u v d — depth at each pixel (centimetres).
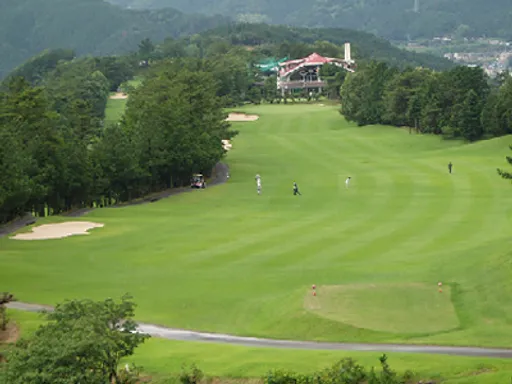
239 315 4909
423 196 9612
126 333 3516
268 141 16750
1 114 10594
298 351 3988
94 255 6538
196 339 4419
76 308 3434
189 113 12825
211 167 12700
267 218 8338
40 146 9688
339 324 4466
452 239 6919
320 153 14838
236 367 3666
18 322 4647
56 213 9875
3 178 8194
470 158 13075
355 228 7606
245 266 6094
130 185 10956
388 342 4156
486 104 15662
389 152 14888
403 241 6906
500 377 3294
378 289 5100
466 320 4547
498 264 5528
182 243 6962
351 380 3388
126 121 13425
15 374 3119
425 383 3356
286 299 5025
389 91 18300
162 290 5469
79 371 3117
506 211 8331
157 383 3603
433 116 16638
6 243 7044
